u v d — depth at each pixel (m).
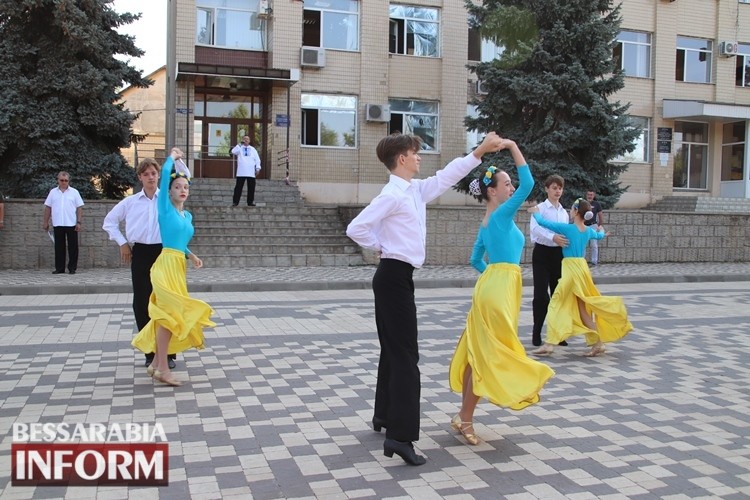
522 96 20.14
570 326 8.00
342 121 24.42
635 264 19.27
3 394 6.18
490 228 5.21
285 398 6.17
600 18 20.58
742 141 28.73
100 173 18.00
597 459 4.79
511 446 5.04
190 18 22.69
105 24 18.98
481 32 21.48
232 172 24.08
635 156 27.78
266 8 23.23
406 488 4.25
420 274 15.84
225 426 5.39
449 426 5.50
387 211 4.59
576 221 8.09
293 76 22.44
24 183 17.44
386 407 5.18
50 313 10.34
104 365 7.25
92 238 15.86
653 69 27.83
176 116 22.72
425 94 25.22
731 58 28.73
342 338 8.84
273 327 9.54
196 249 17.09
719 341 9.06
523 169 5.05
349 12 24.45
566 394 6.48
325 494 4.15
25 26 17.56
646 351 8.43
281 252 17.66
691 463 4.73
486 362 4.89
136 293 7.12
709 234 20.16
